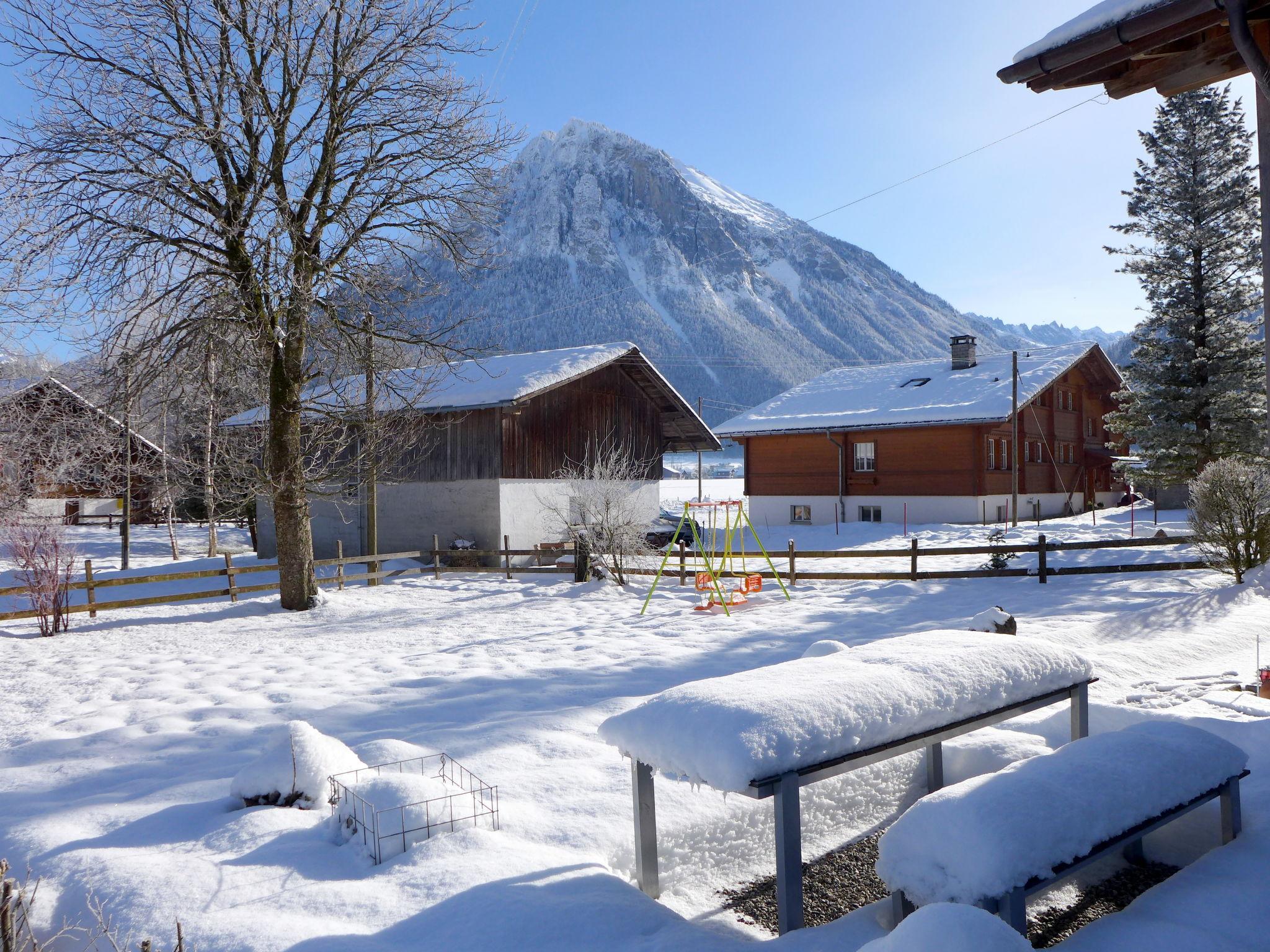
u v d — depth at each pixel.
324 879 3.61
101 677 9.17
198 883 3.54
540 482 22.47
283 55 13.50
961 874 2.87
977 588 13.70
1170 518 28.20
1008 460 31.94
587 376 24.12
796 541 26.55
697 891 4.26
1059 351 33.38
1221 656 8.41
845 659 4.11
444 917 3.17
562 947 2.97
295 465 14.53
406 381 20.94
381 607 14.77
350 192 14.18
